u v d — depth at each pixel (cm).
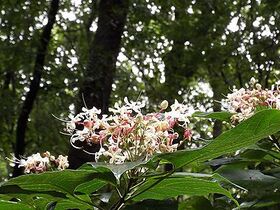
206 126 1013
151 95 1370
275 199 328
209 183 241
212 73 1401
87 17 1500
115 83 1470
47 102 1391
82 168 233
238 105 331
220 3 1336
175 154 223
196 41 1345
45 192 231
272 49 1287
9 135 1406
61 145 1338
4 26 1306
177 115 258
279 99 325
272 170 342
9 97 1340
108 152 246
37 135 1408
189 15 1364
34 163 277
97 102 1052
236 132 212
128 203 270
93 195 280
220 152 225
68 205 255
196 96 1380
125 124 247
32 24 1321
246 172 321
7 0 1303
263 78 1268
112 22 1104
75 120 259
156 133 249
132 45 1384
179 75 1378
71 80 1208
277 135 352
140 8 1254
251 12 1331
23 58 1298
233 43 1316
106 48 1091
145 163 216
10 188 227
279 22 1290
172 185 245
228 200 371
